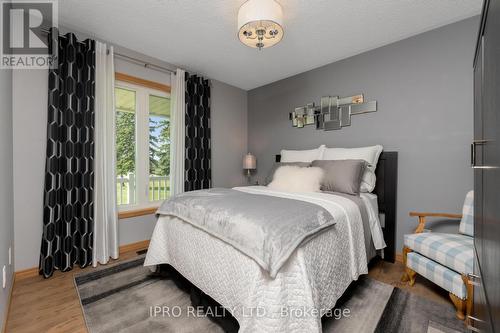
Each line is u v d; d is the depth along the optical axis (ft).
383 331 4.47
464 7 6.35
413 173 7.73
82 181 7.41
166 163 10.37
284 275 3.66
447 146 7.10
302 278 3.70
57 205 6.94
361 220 6.00
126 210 8.97
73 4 6.39
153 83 9.55
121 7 6.52
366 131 8.85
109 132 8.11
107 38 8.11
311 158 9.39
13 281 6.18
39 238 6.88
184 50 8.96
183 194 6.60
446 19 6.88
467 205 6.11
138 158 9.34
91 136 7.57
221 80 12.09
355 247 5.47
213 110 11.98
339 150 8.72
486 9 2.67
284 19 6.89
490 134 2.40
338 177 7.36
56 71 6.92
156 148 10.00
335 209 5.37
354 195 7.06
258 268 3.73
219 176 12.30
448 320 4.79
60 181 7.04
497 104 2.09
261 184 12.93
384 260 8.00
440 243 5.41
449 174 7.06
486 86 2.68
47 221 6.75
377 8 6.42
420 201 7.59
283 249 3.59
